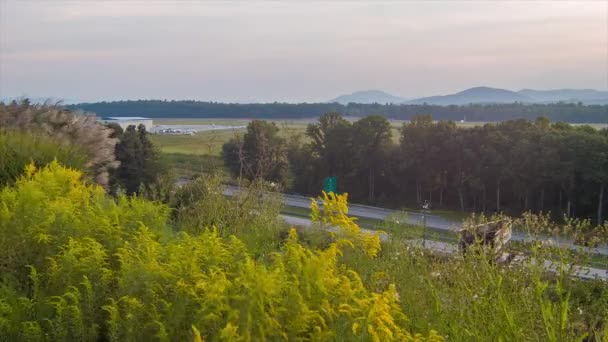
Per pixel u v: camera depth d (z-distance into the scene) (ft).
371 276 14.55
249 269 10.18
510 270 13.82
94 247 13.16
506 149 140.77
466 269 14.24
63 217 15.12
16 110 41.63
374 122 175.11
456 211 151.12
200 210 26.32
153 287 11.25
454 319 12.47
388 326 10.45
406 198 169.78
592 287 13.47
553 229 14.69
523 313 11.78
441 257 17.24
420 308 13.65
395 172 172.86
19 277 13.67
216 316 9.66
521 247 15.29
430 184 161.79
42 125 39.50
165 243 15.78
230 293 10.13
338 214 14.52
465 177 153.28
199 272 11.53
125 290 11.60
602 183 119.65
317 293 10.43
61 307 11.29
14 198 16.56
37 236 13.97
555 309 11.46
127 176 86.58
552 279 13.73
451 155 156.56
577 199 127.54
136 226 16.76
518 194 136.77
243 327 9.39
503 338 10.92
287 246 12.07
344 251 14.51
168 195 36.04
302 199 148.87
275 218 24.79
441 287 14.38
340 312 10.41
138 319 10.85
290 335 9.77
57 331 11.02
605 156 120.26
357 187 179.42
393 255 17.10
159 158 92.43
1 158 26.73
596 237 13.88
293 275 10.32
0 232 14.08
